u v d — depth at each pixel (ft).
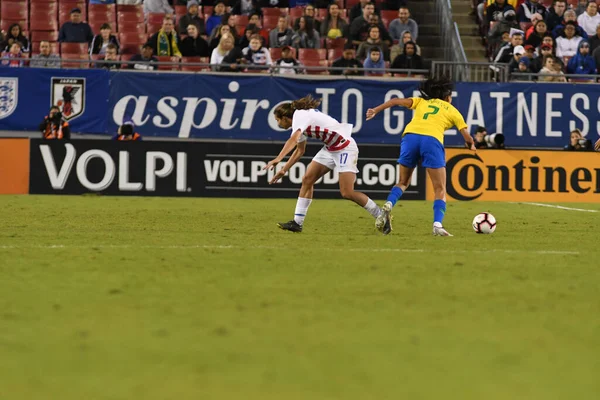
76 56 258.98
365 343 60.59
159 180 212.43
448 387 50.21
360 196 129.39
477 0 294.25
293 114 125.70
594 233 140.26
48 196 208.03
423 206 198.18
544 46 251.80
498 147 221.66
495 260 103.50
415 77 240.73
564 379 52.34
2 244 114.93
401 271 93.30
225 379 51.47
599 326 67.31
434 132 129.90
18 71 219.20
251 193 214.48
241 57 243.40
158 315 69.31
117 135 221.87
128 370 53.42
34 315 69.15
